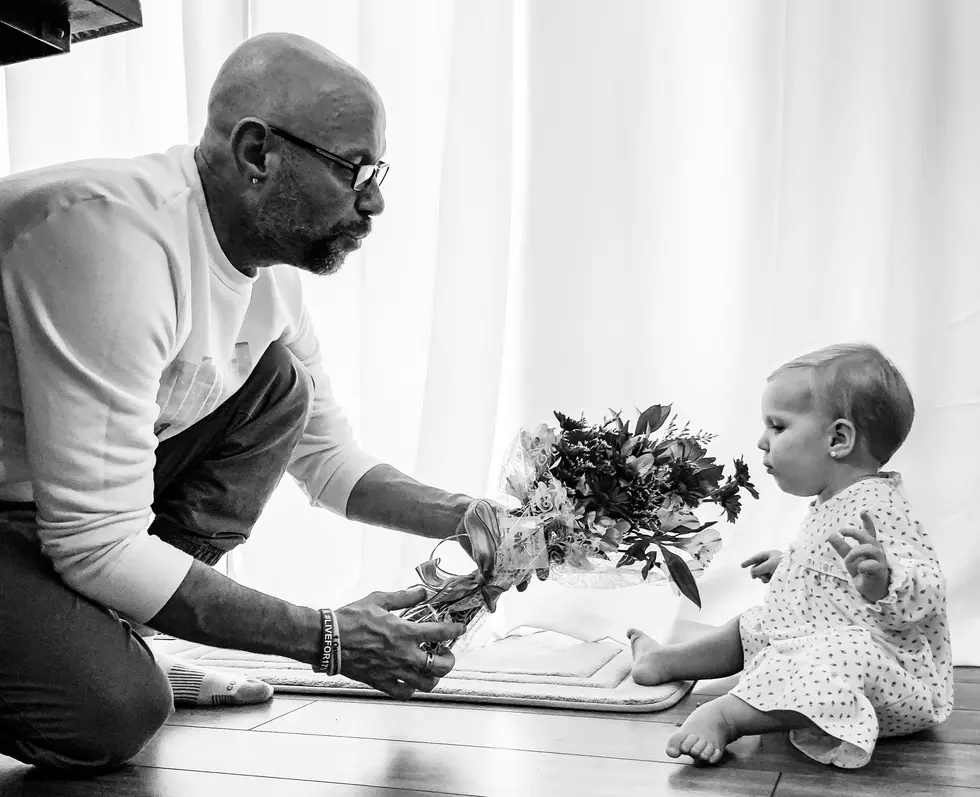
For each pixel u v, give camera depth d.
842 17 2.10
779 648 1.49
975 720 1.53
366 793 1.23
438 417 2.21
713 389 2.18
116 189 1.28
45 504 1.24
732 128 2.17
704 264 2.18
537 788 1.24
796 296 2.14
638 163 2.19
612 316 2.21
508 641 2.07
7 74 2.65
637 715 1.56
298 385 1.62
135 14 1.46
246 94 1.33
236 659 1.92
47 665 1.24
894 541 1.46
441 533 1.62
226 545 1.59
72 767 1.28
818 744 1.37
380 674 1.32
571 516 1.38
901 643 1.46
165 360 1.33
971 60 2.03
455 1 2.22
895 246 2.06
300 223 1.35
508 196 2.22
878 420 1.55
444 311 2.22
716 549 1.42
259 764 1.34
